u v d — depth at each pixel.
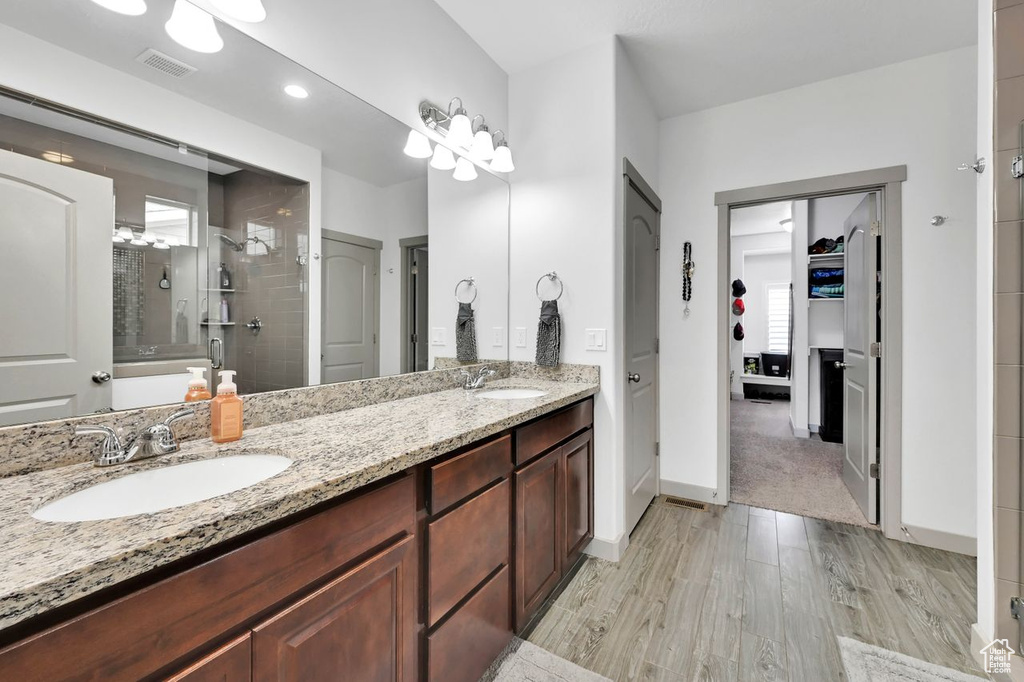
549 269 2.29
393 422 1.34
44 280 0.91
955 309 2.21
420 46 1.88
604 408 2.13
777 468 3.43
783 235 6.46
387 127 1.75
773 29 2.08
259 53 1.32
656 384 2.91
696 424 2.87
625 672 1.40
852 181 2.44
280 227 1.40
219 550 0.67
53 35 0.93
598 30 2.08
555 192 2.27
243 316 1.30
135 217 1.06
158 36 1.10
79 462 0.93
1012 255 1.37
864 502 2.57
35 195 0.90
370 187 1.71
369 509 0.94
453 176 2.09
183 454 0.99
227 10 1.17
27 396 0.88
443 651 1.14
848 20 2.01
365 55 1.64
